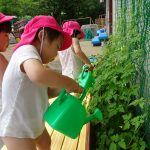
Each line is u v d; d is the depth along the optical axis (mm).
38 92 2207
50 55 2174
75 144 3068
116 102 3094
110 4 12078
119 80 3258
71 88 2104
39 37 2115
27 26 2207
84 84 2621
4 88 2201
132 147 2660
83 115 2295
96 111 2439
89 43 18719
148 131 2766
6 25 2611
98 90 3314
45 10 34750
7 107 2203
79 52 4191
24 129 2221
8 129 2199
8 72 2168
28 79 2119
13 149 2234
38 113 2260
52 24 2115
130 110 3174
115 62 3518
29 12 32812
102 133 3008
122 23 4484
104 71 3574
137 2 3387
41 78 1928
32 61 1964
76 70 4301
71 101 2246
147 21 2955
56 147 3062
